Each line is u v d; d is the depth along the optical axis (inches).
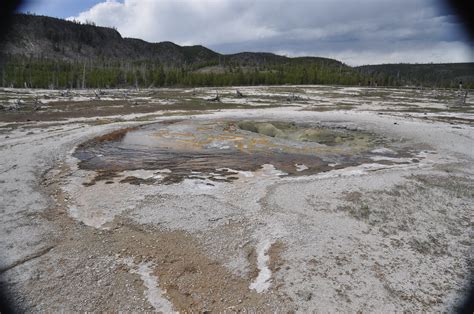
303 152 724.0
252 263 303.9
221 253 317.4
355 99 1964.8
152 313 249.4
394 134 904.3
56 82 3147.1
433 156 683.4
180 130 955.3
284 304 256.8
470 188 491.5
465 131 908.6
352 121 1107.9
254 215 388.8
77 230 357.1
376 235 358.6
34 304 251.6
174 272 292.4
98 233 351.3
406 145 789.9
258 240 337.7
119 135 880.9
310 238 341.7
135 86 3282.5
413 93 2463.1
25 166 558.6
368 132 954.7
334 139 895.7
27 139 773.3
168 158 663.1
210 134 905.5
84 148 729.0
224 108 1508.4
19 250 316.2
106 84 3245.6
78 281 277.9
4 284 270.4
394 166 611.8
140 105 1578.5
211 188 482.9
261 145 786.2
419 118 1165.7
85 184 497.0
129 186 488.7
